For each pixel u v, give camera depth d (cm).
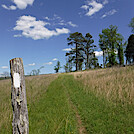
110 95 837
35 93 1029
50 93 1089
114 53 4166
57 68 6644
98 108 677
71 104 797
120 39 4209
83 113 631
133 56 3856
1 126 491
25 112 258
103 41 4409
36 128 496
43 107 738
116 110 627
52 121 546
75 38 5294
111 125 500
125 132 455
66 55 5438
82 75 1972
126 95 778
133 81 977
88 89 1087
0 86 1406
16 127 248
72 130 472
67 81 1786
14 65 257
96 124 516
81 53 5325
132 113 575
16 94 253
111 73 1513
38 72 2342
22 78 263
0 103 751
